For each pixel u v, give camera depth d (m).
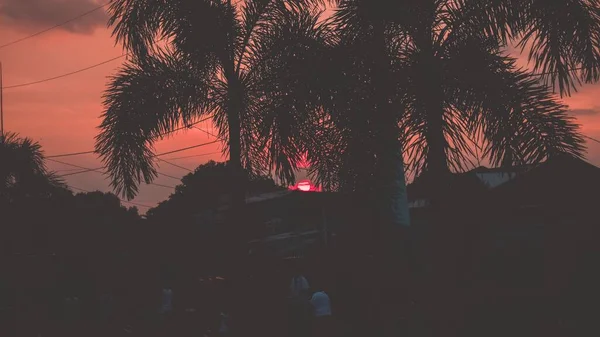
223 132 13.13
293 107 11.11
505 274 14.42
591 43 9.64
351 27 10.22
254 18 13.09
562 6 9.66
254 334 12.53
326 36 11.47
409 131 9.76
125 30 13.27
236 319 12.55
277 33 12.56
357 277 13.39
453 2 10.10
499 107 9.56
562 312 11.20
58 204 28.66
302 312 13.01
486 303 11.70
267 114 11.54
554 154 9.35
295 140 11.49
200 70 12.94
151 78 12.76
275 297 13.32
